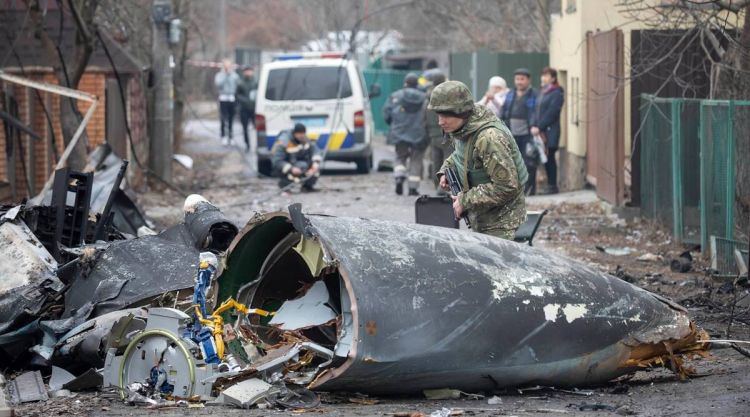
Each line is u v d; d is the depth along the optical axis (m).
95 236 21.30
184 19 62.97
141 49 57.59
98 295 17.50
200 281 15.10
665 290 24.50
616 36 37.09
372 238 14.54
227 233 19.17
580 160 46.28
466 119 17.20
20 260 18.30
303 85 55.25
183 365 14.48
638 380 16.25
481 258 14.88
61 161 30.94
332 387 14.33
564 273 15.26
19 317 17.27
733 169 27.47
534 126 42.94
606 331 15.09
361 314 13.70
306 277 16.19
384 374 14.04
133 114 51.19
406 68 89.62
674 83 36.81
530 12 67.19
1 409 13.80
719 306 22.23
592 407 14.05
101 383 15.98
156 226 35.84
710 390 15.05
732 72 29.44
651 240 32.62
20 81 30.83
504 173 16.89
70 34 40.44
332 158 55.44
